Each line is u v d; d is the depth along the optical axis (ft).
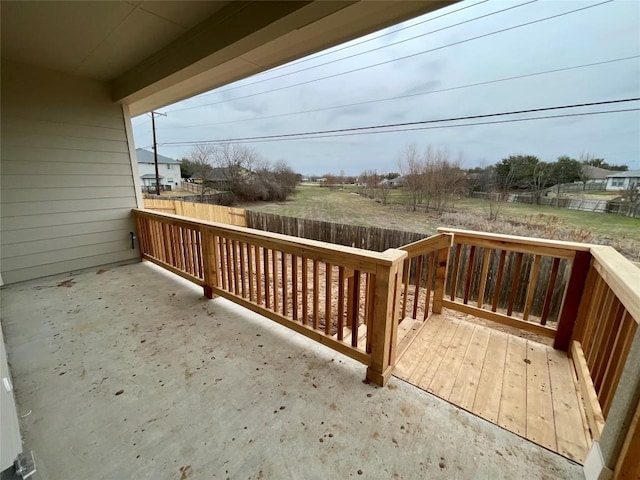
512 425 4.90
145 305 9.65
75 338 7.64
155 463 4.26
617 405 3.51
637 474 3.30
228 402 5.45
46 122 11.73
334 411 5.22
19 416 5.08
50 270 12.40
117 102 13.33
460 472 4.11
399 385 5.88
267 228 29.76
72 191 12.67
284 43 7.20
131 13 7.52
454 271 8.65
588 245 6.40
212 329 8.12
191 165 63.31
